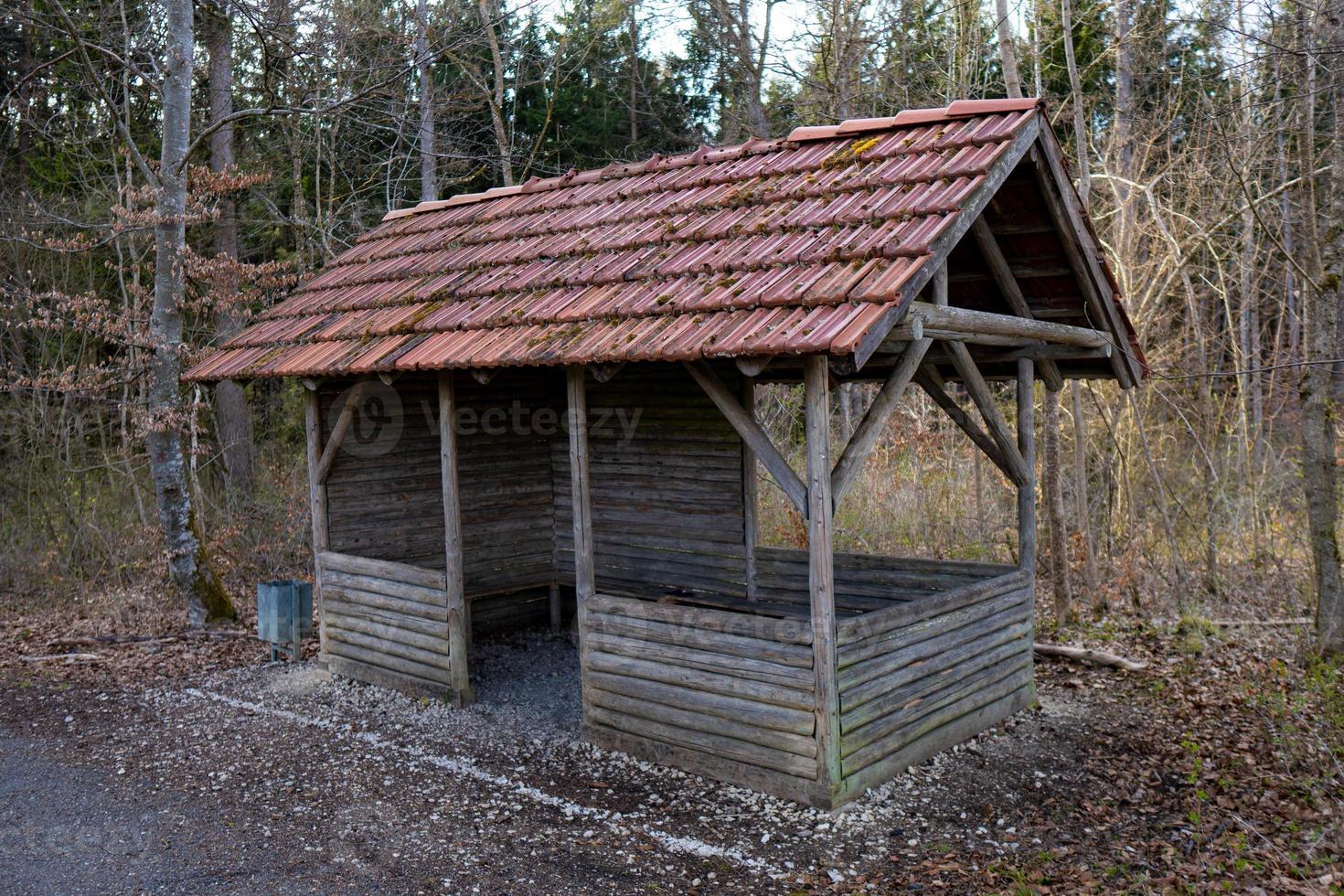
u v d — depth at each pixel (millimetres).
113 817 6027
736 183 7691
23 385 12008
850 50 14812
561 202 9016
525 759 6859
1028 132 6293
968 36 14891
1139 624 9938
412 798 6238
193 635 10625
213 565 12211
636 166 8992
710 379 5914
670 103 20172
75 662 9680
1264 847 5336
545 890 5043
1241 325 12500
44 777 6703
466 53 17797
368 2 15289
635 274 6781
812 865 5250
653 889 5035
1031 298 7676
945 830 5645
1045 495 10086
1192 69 13562
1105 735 7137
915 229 5730
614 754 6855
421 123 16094
